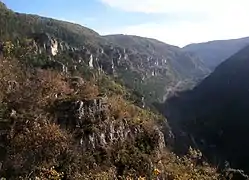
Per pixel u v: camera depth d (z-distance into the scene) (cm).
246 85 15250
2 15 11369
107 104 3350
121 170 2742
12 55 5759
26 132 2539
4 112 2777
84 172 2448
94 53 17562
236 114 13000
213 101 16212
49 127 2584
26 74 4312
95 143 2859
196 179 2998
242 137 10944
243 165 8969
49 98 3238
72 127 2914
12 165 2289
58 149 2466
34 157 2347
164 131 6291
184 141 9944
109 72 16262
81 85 4103
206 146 10931
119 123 3212
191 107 16638
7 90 3244
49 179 2147
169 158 3388
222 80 18338
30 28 12681
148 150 3183
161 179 2806
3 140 2516
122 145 3045
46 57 7894
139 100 9456
